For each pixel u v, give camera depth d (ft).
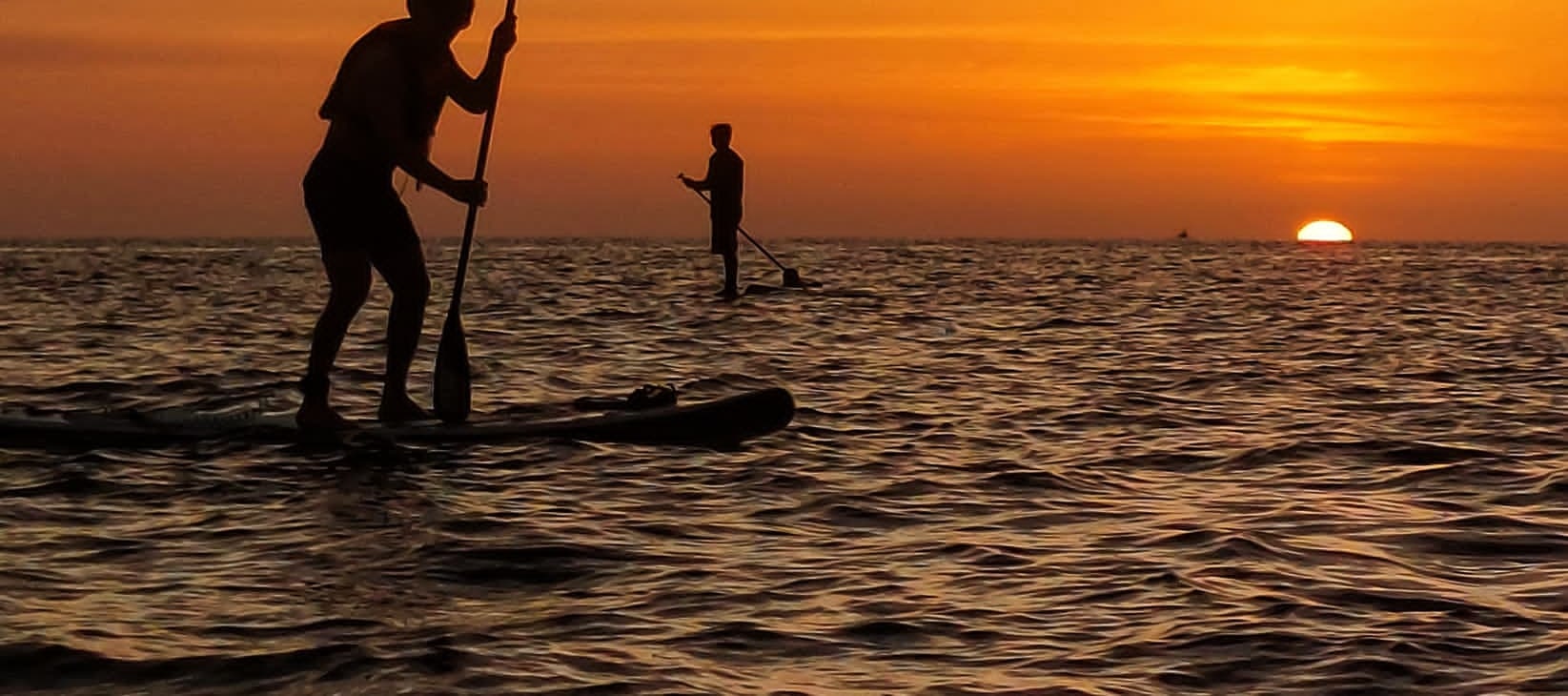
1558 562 21.67
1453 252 213.87
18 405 36.17
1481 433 32.99
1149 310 73.05
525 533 23.11
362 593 19.95
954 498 26.17
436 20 29.73
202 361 45.21
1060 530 23.80
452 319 30.71
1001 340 54.70
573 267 123.95
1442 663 17.13
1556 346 53.67
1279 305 78.02
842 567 21.50
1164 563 21.53
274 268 119.65
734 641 18.11
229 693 16.24
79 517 23.95
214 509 24.48
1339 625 18.51
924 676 16.96
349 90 29.30
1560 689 16.22
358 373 42.09
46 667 16.96
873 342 52.95
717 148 74.54
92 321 60.29
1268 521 24.31
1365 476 28.27
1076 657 17.57
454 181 30.19
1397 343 54.65
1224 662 17.30
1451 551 22.33
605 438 30.45
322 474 26.99
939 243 268.82
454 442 29.71
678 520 24.34
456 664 17.07
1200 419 35.27
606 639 18.12
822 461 29.25
